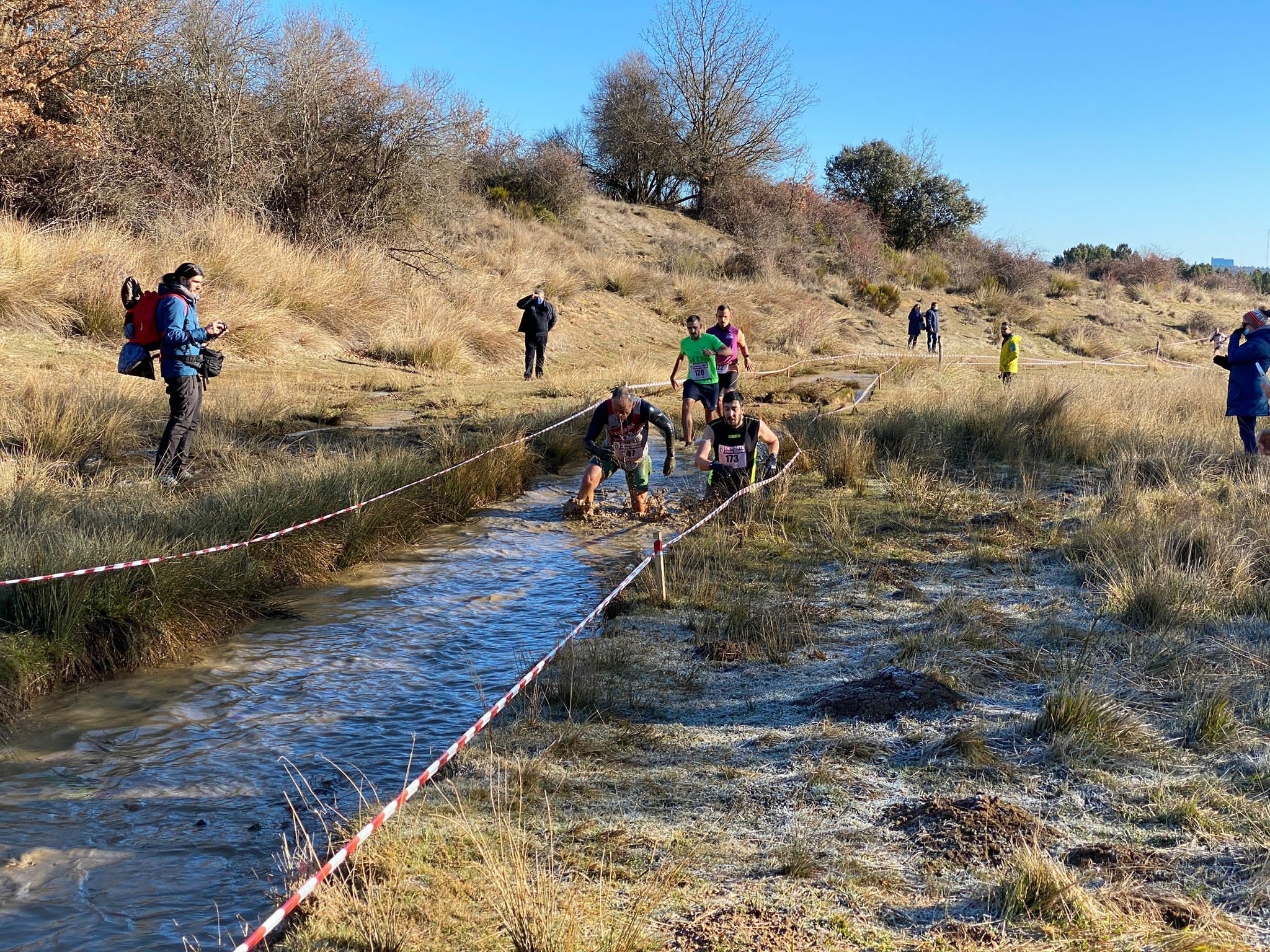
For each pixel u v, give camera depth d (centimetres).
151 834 377
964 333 3412
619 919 302
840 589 679
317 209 2280
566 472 1123
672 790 399
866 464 1059
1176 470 969
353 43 2400
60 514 698
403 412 1352
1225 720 438
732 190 4041
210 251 1762
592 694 492
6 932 313
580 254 3008
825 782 400
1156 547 678
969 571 720
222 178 2088
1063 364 2856
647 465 908
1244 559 650
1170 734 439
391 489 848
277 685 527
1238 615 592
